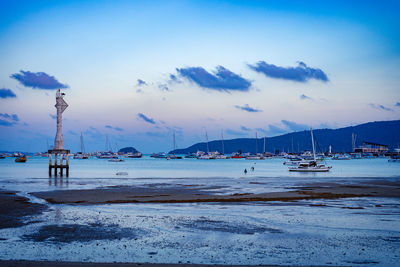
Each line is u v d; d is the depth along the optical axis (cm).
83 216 2339
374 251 1538
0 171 8650
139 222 2148
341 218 2295
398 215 2420
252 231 1916
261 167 12612
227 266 1312
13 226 2006
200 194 3644
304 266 1330
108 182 5288
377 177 6562
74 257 1427
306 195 3484
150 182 5319
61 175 6250
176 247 1594
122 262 1347
